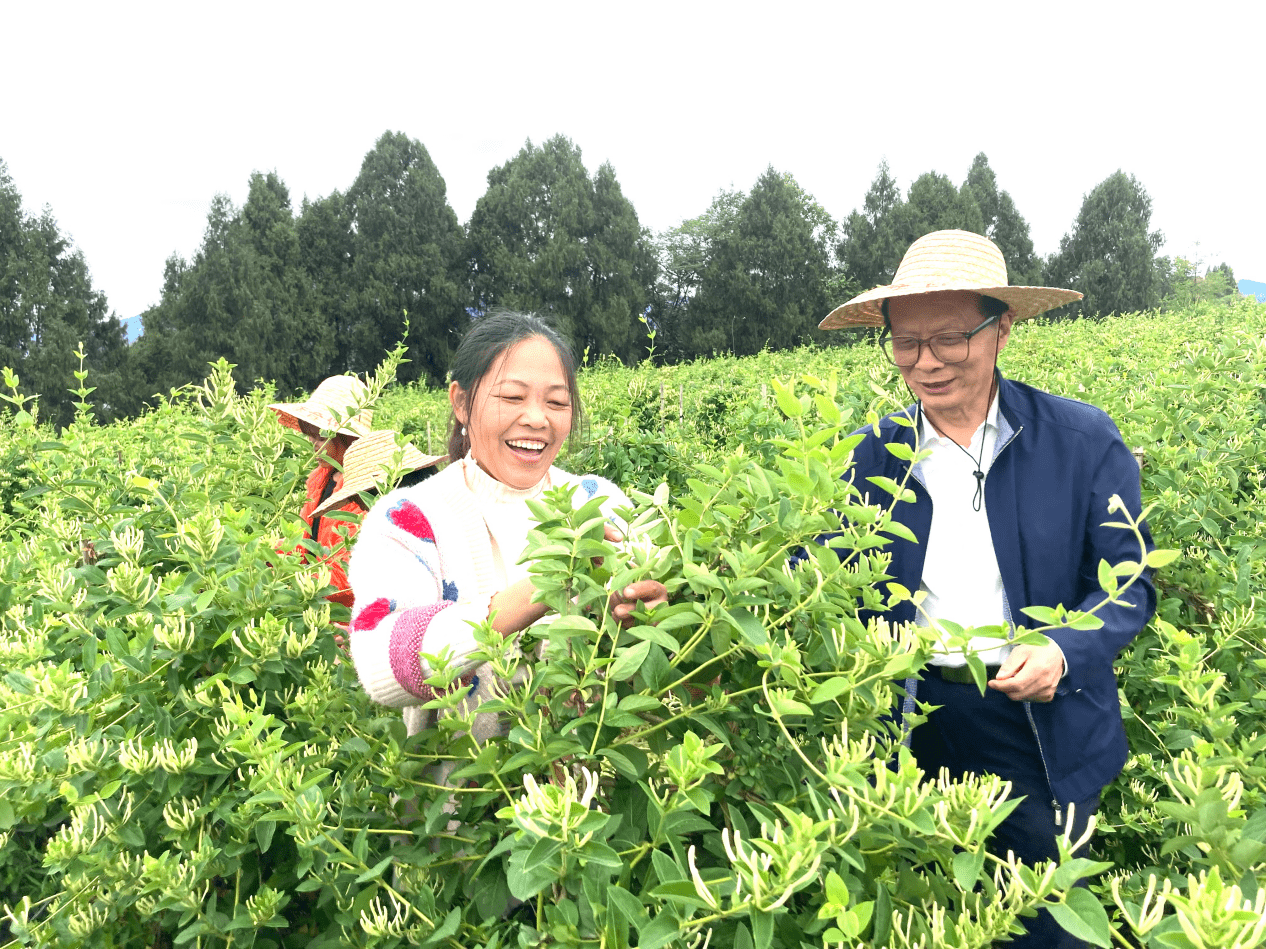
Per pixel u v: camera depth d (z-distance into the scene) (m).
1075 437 2.25
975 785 1.20
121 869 1.59
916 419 2.41
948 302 2.23
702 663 1.45
